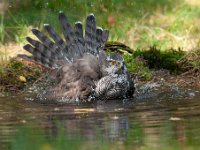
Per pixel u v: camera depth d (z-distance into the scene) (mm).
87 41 14852
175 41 18031
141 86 14969
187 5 20656
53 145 10047
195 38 18203
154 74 15781
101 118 11875
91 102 13680
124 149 9719
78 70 14328
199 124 11133
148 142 10070
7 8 19188
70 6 19438
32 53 14789
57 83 14664
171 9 20531
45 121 11781
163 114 12047
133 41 18281
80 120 11758
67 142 10203
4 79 15352
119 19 19328
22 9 19344
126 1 20266
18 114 12484
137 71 15680
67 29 14844
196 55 16172
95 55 14750
